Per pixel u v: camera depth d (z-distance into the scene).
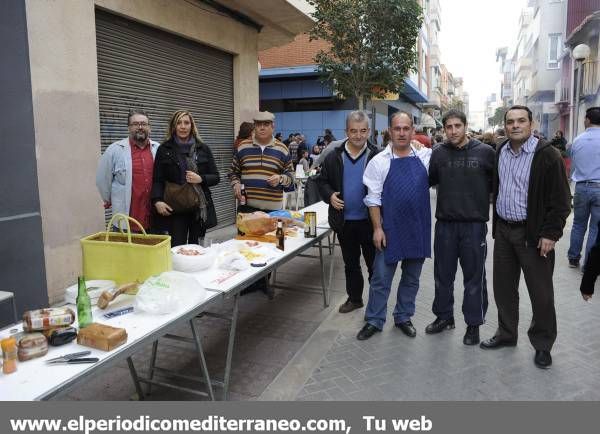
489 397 3.17
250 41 9.13
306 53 17.36
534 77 34.91
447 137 3.76
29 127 4.47
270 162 4.87
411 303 4.21
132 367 3.15
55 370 1.93
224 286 2.91
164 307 2.47
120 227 2.93
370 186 4.02
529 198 3.42
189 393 3.28
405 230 3.99
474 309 3.90
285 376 3.47
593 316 4.55
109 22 5.91
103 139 5.91
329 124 18.42
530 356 3.75
